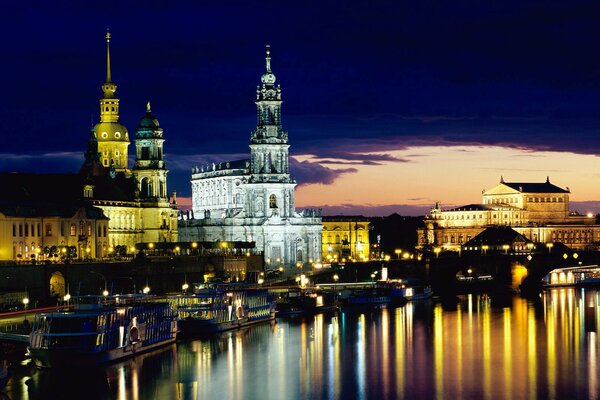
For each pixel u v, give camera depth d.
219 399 190.88
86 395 190.00
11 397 187.38
